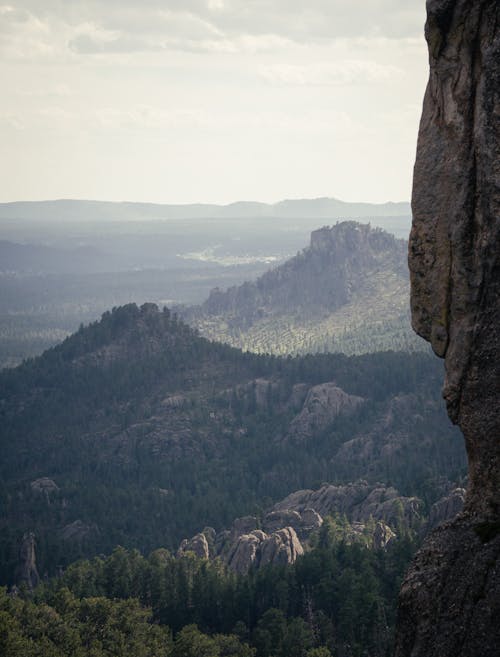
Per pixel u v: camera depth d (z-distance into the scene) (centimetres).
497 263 1666
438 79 1772
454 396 1736
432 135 1802
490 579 1608
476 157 1702
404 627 1716
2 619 10500
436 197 1780
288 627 10950
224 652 10738
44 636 10531
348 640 10438
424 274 1803
